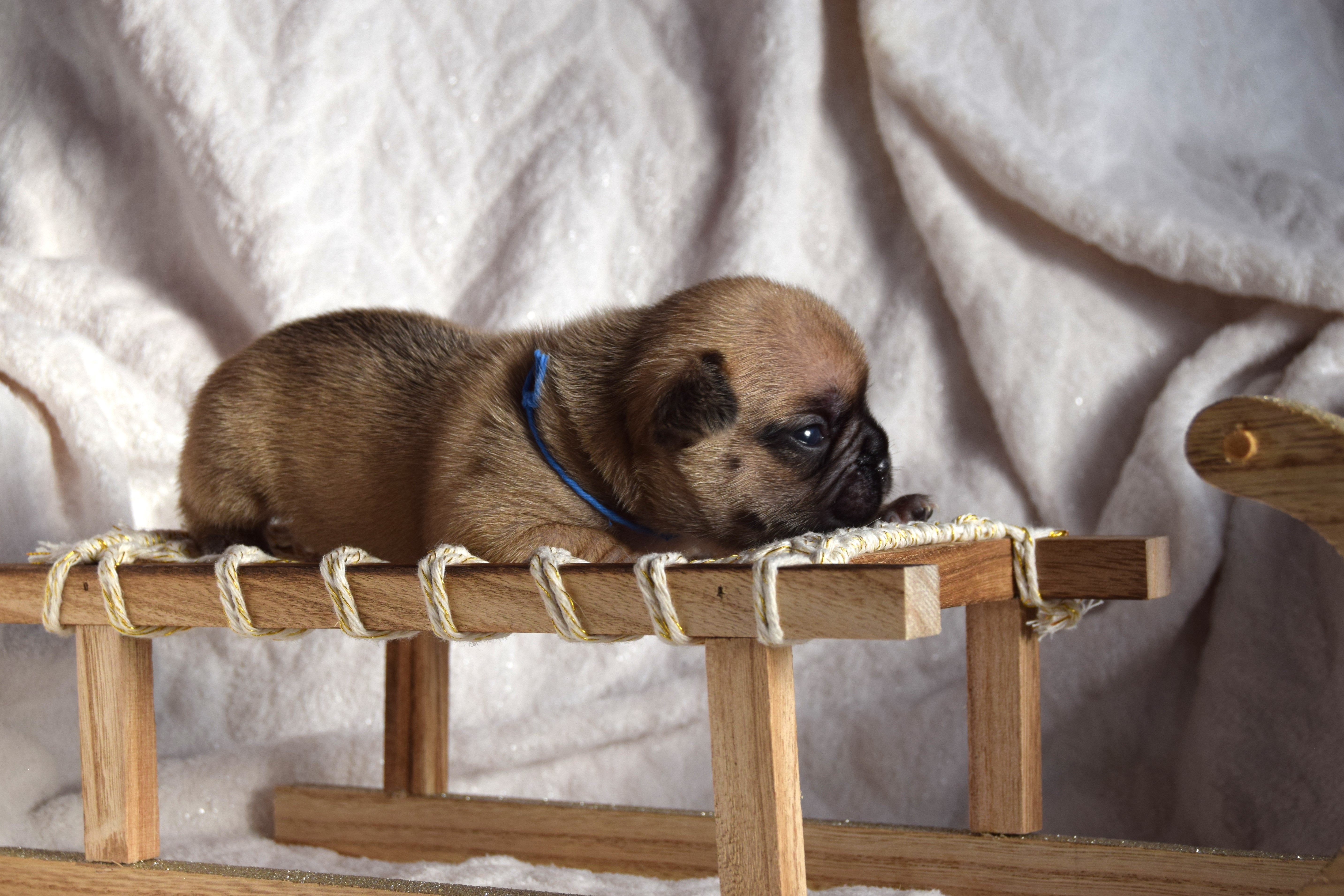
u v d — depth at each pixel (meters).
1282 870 0.69
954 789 0.88
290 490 0.76
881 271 0.95
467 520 0.71
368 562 0.66
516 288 0.92
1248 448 0.61
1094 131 0.91
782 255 0.93
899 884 0.75
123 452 0.88
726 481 0.71
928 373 0.93
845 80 0.95
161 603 0.68
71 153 0.94
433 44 0.94
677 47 0.95
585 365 0.73
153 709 0.70
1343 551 0.60
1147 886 0.71
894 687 0.90
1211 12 0.93
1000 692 0.73
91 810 0.69
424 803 0.81
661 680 0.92
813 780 0.89
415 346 0.77
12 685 0.83
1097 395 0.90
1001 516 0.92
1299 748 0.83
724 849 0.61
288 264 0.91
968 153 0.90
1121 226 0.88
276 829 0.83
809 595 0.60
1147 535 0.84
